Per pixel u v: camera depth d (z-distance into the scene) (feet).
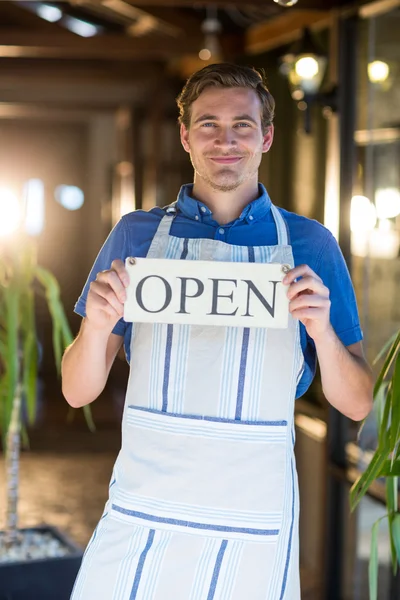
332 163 12.55
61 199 31.48
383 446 6.54
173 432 5.85
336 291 6.19
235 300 5.74
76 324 31.42
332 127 12.55
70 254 31.55
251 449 5.82
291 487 6.00
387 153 11.74
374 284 12.10
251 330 5.88
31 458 20.27
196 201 6.18
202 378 5.87
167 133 26.03
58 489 18.03
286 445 5.91
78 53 20.20
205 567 5.82
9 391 10.73
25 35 19.93
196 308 5.76
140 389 6.00
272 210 6.25
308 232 6.19
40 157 31.35
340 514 12.50
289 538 6.00
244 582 5.83
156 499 5.85
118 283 5.72
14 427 11.18
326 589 12.55
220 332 5.88
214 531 5.79
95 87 26.04
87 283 6.48
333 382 5.96
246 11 17.21
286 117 16.69
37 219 31.35
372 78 12.03
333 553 12.53
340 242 12.25
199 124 5.89
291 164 16.55
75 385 6.17
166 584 5.84
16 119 31.14
